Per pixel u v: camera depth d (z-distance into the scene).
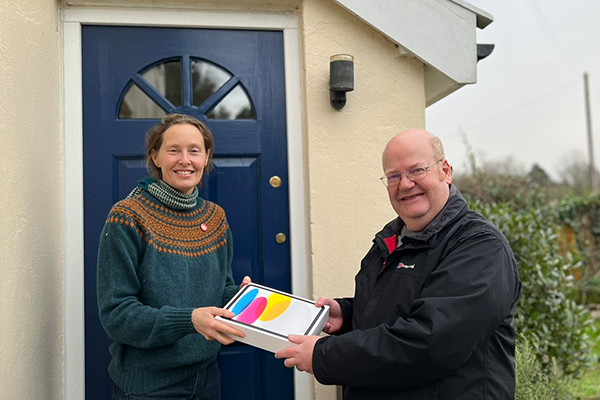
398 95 2.61
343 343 1.55
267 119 2.61
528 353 2.86
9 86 1.73
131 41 2.49
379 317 1.70
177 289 1.84
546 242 3.85
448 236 1.66
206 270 1.95
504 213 3.99
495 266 1.55
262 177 2.58
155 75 2.54
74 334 2.34
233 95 2.61
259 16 2.59
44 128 2.11
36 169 1.99
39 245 2.00
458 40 2.58
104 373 2.37
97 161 2.43
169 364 1.83
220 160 2.57
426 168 1.71
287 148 2.61
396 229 1.89
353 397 1.73
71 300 2.35
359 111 2.58
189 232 1.93
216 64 2.58
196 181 1.92
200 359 1.91
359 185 2.56
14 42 1.79
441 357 1.45
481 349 1.58
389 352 1.48
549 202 8.80
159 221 1.86
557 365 3.63
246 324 1.70
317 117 2.54
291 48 2.62
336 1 2.50
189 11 2.53
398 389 1.58
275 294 1.92
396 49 2.61
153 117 2.52
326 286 2.51
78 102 2.41
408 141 1.75
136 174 2.47
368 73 2.59
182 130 1.88
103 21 2.44
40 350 1.99
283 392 2.55
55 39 2.31
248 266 2.56
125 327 1.69
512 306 1.61
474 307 1.47
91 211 2.40
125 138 2.46
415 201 1.72
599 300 7.99
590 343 3.90
